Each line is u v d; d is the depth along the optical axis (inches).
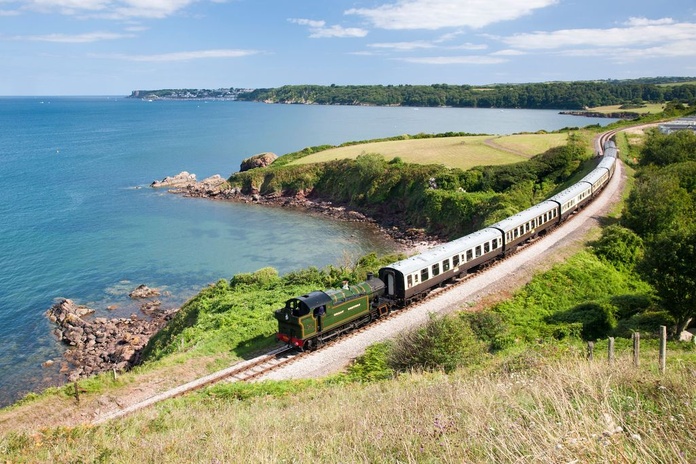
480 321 1175.6
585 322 1190.3
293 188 4136.3
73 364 1641.2
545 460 250.8
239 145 7293.3
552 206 2037.4
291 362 1067.9
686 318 1076.5
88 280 2354.8
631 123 5546.3
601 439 250.8
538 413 324.2
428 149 4372.5
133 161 5925.2
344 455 385.1
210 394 904.9
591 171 2940.5
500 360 868.0
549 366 550.9
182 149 6973.4
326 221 3454.7
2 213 3503.9
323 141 7372.1
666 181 2082.9
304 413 613.9
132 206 3794.3
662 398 382.3
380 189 3700.8
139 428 660.7
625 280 1656.0
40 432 622.2
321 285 1706.4
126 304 2108.8
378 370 964.0
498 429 331.6
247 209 3786.9
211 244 2906.0
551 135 4813.0
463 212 3006.9
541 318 1283.2
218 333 1291.8
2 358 1676.9
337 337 1186.0
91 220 3371.1
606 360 636.7
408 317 1278.3
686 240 1080.2
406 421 446.9
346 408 599.2
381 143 4985.2
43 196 4047.7
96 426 654.5
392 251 2755.9
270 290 1729.8
